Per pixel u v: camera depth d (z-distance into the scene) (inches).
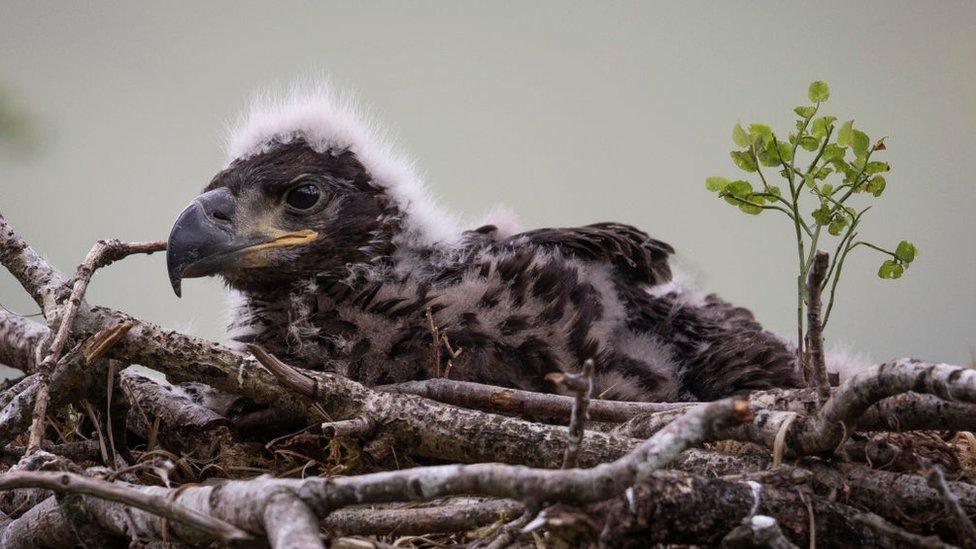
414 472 196.1
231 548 196.5
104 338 201.2
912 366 197.0
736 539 196.5
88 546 199.2
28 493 201.8
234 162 207.8
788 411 199.5
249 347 200.8
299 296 206.7
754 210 203.6
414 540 200.2
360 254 206.8
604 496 195.5
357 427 200.8
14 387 203.0
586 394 196.4
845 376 206.4
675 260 208.1
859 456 198.8
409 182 207.8
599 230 207.0
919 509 198.1
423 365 204.8
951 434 201.8
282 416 203.2
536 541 198.2
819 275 198.4
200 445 202.8
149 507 196.5
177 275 206.2
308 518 196.1
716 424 195.5
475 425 200.7
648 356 205.8
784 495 197.6
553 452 200.2
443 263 206.5
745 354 206.1
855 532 197.6
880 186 203.0
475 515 198.5
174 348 201.5
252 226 206.8
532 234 207.0
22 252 203.9
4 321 205.2
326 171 207.3
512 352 204.5
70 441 204.7
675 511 196.9
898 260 203.2
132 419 203.5
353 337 205.5
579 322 204.8
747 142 203.5
